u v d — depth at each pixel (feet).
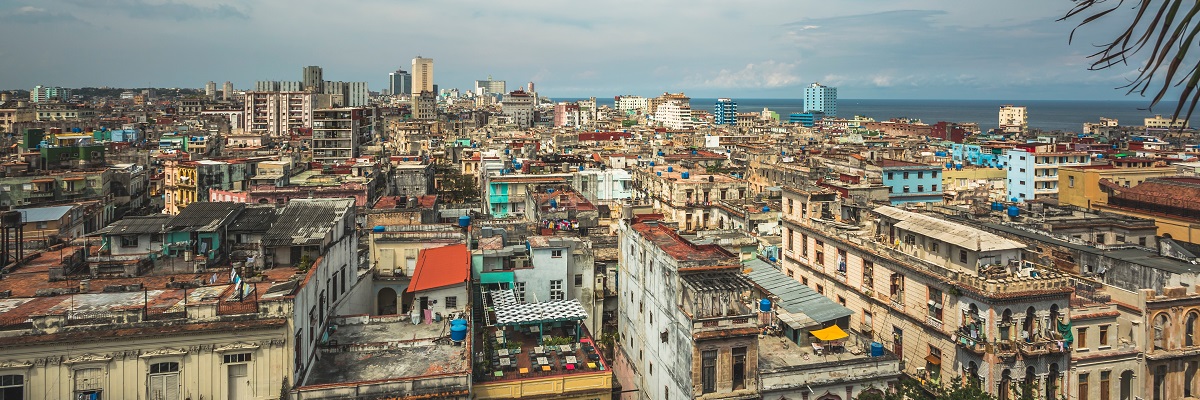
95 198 431.02
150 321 148.25
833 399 185.68
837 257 261.65
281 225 205.26
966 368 198.18
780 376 182.09
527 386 178.09
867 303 242.99
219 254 203.51
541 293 248.52
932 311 213.25
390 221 325.01
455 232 256.93
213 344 149.07
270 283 175.94
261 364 151.02
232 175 511.40
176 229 202.28
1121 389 207.21
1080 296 223.51
